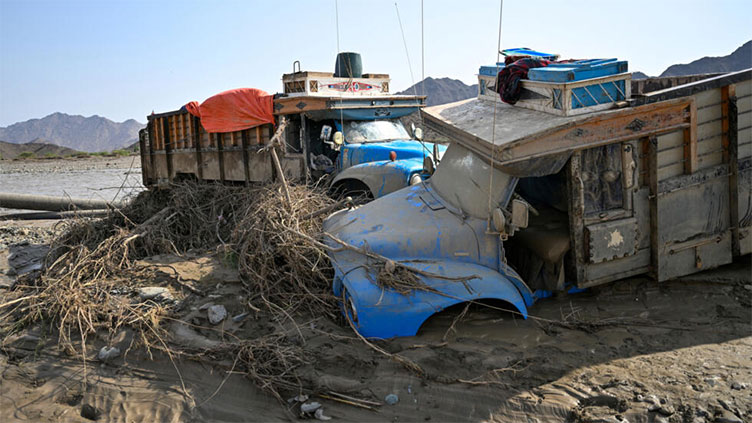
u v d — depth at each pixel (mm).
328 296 5301
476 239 5031
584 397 3723
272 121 9281
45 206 13820
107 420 4105
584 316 4988
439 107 6688
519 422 3600
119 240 7520
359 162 8539
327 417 3801
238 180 10266
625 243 5066
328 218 6395
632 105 4918
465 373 4113
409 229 5145
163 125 12055
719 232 5383
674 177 5148
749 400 3465
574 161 4871
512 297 4691
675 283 5414
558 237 5102
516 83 5406
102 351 4969
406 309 4508
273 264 5855
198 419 3980
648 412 3477
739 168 5332
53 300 5855
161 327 5285
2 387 4609
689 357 4145
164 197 11141
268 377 4262
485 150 4906
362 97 8930
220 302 5699
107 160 46562
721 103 5273
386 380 4113
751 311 4801
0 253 9062
